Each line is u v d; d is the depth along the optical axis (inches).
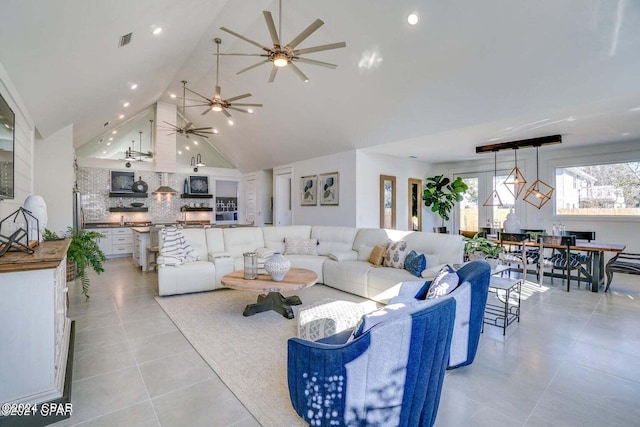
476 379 86.1
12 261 62.6
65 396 70.2
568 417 70.4
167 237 177.2
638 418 70.0
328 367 52.5
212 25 175.9
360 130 223.3
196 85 264.2
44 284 67.0
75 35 99.5
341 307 96.3
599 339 112.0
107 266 255.1
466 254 175.5
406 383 51.7
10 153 103.6
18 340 64.9
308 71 194.2
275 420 69.0
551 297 165.8
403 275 145.6
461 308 86.3
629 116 155.8
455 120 176.6
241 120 293.4
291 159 313.7
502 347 105.9
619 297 165.9
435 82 158.9
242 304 152.8
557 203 250.7
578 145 229.8
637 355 100.0
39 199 104.0
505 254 210.4
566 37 116.3
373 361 50.2
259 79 223.0
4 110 97.0
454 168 314.7
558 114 153.3
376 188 267.6
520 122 167.9
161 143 328.2
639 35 105.7
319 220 287.6
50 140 205.0
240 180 414.6
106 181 326.3
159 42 153.9
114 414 70.6
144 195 342.0
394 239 176.2
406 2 132.0
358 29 153.0
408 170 297.9
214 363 94.2
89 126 244.2
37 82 116.9
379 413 51.5
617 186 225.0
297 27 166.7
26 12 76.1
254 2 158.4
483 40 130.2
